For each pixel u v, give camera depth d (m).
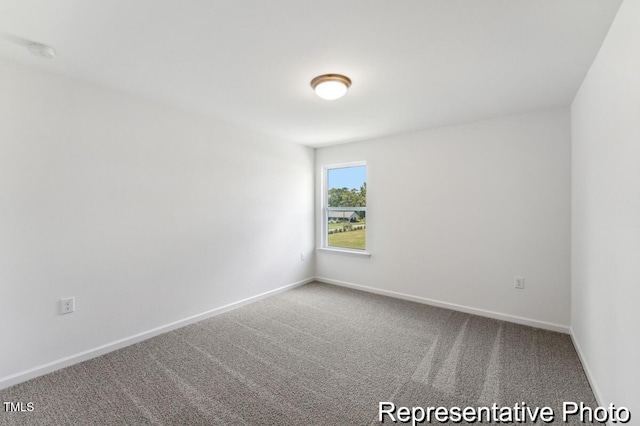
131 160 2.47
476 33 1.59
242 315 3.14
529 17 1.45
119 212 2.40
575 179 2.45
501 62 1.90
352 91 2.37
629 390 1.32
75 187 2.16
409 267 3.63
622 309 1.40
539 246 2.80
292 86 2.29
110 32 1.60
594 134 1.86
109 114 2.33
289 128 3.45
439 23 1.51
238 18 1.47
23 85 1.93
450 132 3.30
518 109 2.77
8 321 1.88
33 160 1.97
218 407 1.70
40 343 2.00
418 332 2.71
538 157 2.79
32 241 1.97
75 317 2.16
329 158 4.39
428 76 2.10
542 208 2.78
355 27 1.55
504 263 2.98
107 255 2.33
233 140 3.31
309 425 1.57
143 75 2.11
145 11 1.42
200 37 1.64
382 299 3.68
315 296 3.80
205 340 2.55
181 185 2.82
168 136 2.72
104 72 2.06
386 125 3.31
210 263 3.09
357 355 2.30
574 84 2.21
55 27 1.55
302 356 2.28
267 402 1.75
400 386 1.91
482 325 2.86
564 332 2.68
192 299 2.93
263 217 3.70
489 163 3.05
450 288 3.33
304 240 4.36
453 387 1.89
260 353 2.33
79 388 1.87
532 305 2.84
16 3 1.36
